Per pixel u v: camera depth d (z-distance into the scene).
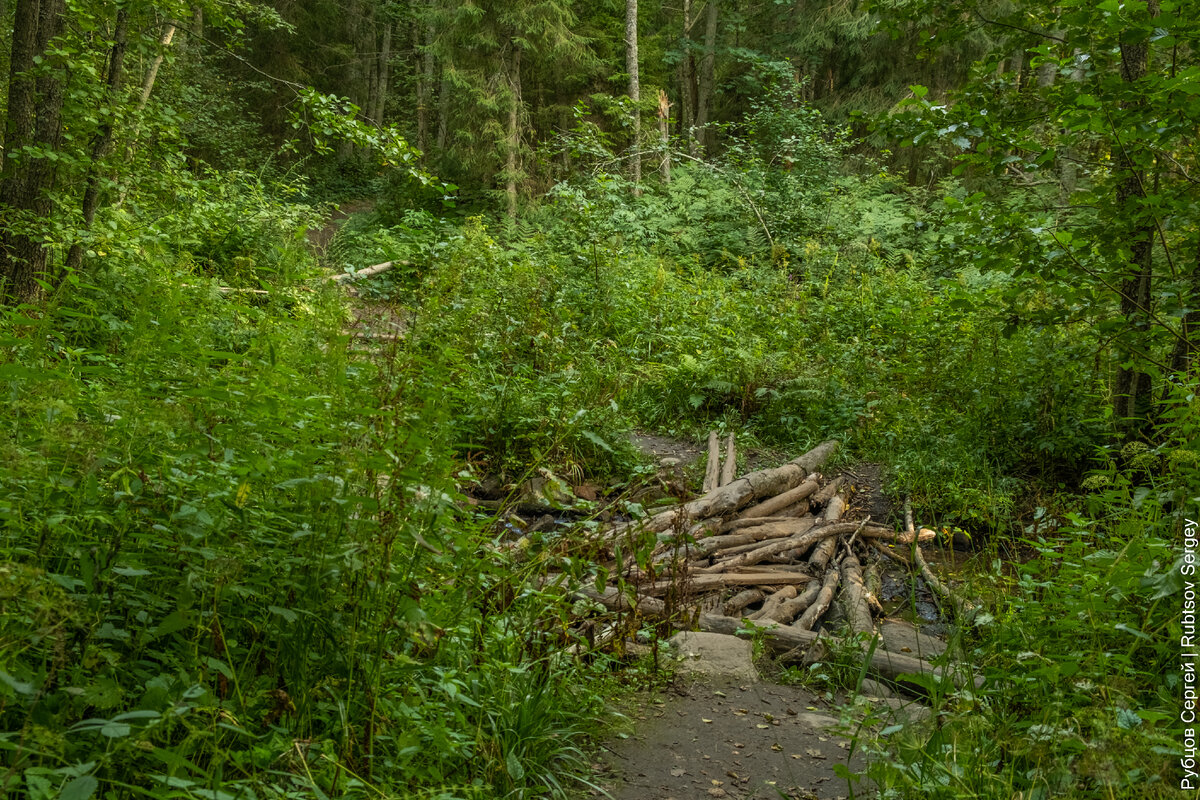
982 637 3.98
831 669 4.49
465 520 3.79
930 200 17.92
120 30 7.69
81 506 2.54
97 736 2.24
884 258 14.72
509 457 6.48
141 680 2.42
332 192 24.94
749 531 6.27
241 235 9.89
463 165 17.05
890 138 6.35
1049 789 2.48
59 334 3.84
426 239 10.30
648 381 9.16
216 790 2.02
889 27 6.88
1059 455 7.22
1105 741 2.35
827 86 26.36
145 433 2.66
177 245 8.93
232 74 25.56
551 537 4.49
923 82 21.69
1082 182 8.71
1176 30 4.89
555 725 3.39
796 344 10.12
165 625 2.29
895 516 6.98
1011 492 6.87
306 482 2.59
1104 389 7.51
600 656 4.05
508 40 17.30
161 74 12.72
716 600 5.25
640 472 6.64
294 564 2.71
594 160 17.38
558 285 10.20
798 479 7.32
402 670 2.83
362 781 2.37
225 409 2.80
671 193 17.31
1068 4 5.36
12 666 2.06
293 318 5.00
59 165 6.91
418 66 30.67
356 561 2.59
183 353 3.09
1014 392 7.69
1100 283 6.01
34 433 2.78
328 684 2.64
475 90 16.78
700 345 10.00
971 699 3.07
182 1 7.88
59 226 6.55
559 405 7.11
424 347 4.61
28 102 6.88
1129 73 6.44
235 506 2.66
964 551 6.40
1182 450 3.72
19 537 2.52
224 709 2.34
